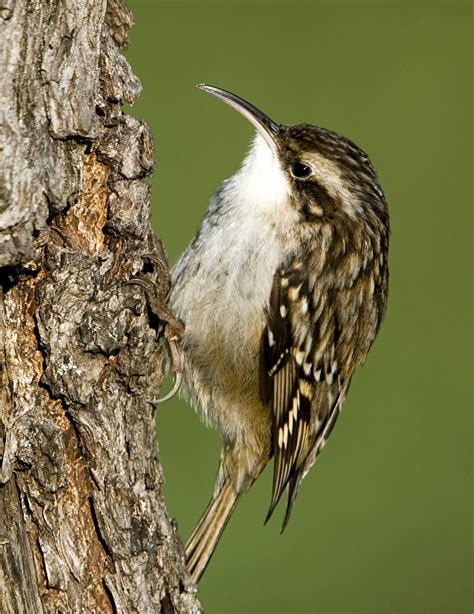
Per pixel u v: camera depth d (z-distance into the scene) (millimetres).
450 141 16109
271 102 15977
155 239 6594
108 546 5988
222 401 7863
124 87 5910
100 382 5949
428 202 15617
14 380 5656
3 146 5043
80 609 5887
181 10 16719
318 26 17047
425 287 14625
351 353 8227
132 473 6078
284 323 7582
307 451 8414
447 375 13602
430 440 12750
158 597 6215
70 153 5484
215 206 7500
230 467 8031
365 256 7812
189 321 7445
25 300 5664
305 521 11602
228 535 11234
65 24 5176
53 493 5691
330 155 7555
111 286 5945
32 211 5207
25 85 5094
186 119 14953
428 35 17406
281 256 7457
